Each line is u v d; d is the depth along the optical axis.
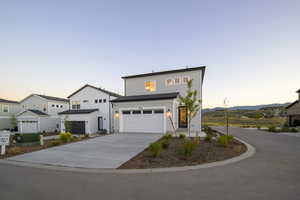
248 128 22.45
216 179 3.76
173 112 13.11
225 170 4.46
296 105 20.52
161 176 4.05
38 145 9.66
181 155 6.16
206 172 4.30
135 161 5.61
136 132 14.23
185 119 15.12
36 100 22.69
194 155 6.16
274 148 7.79
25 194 3.13
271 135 13.74
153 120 13.76
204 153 6.46
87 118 17.59
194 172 4.31
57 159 6.20
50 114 22.08
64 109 24.47
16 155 7.02
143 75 17.30
